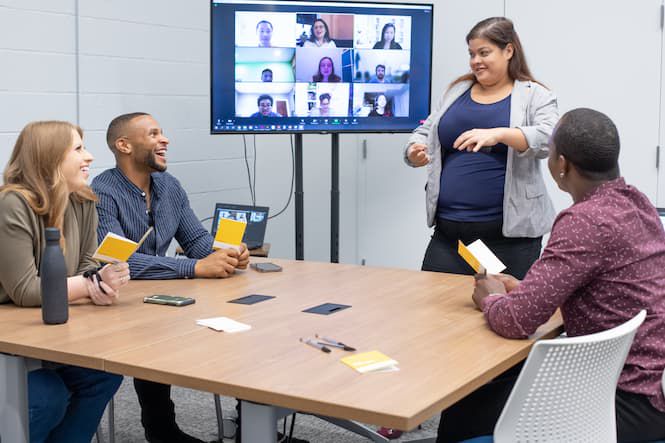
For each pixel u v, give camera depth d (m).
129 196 3.15
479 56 3.31
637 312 2.04
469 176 3.33
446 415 2.27
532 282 2.07
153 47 4.66
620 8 4.57
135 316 2.38
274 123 4.27
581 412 1.85
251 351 2.01
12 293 2.47
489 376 1.86
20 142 2.53
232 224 3.01
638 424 2.01
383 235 5.54
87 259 2.77
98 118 4.36
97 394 2.62
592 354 1.79
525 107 3.29
